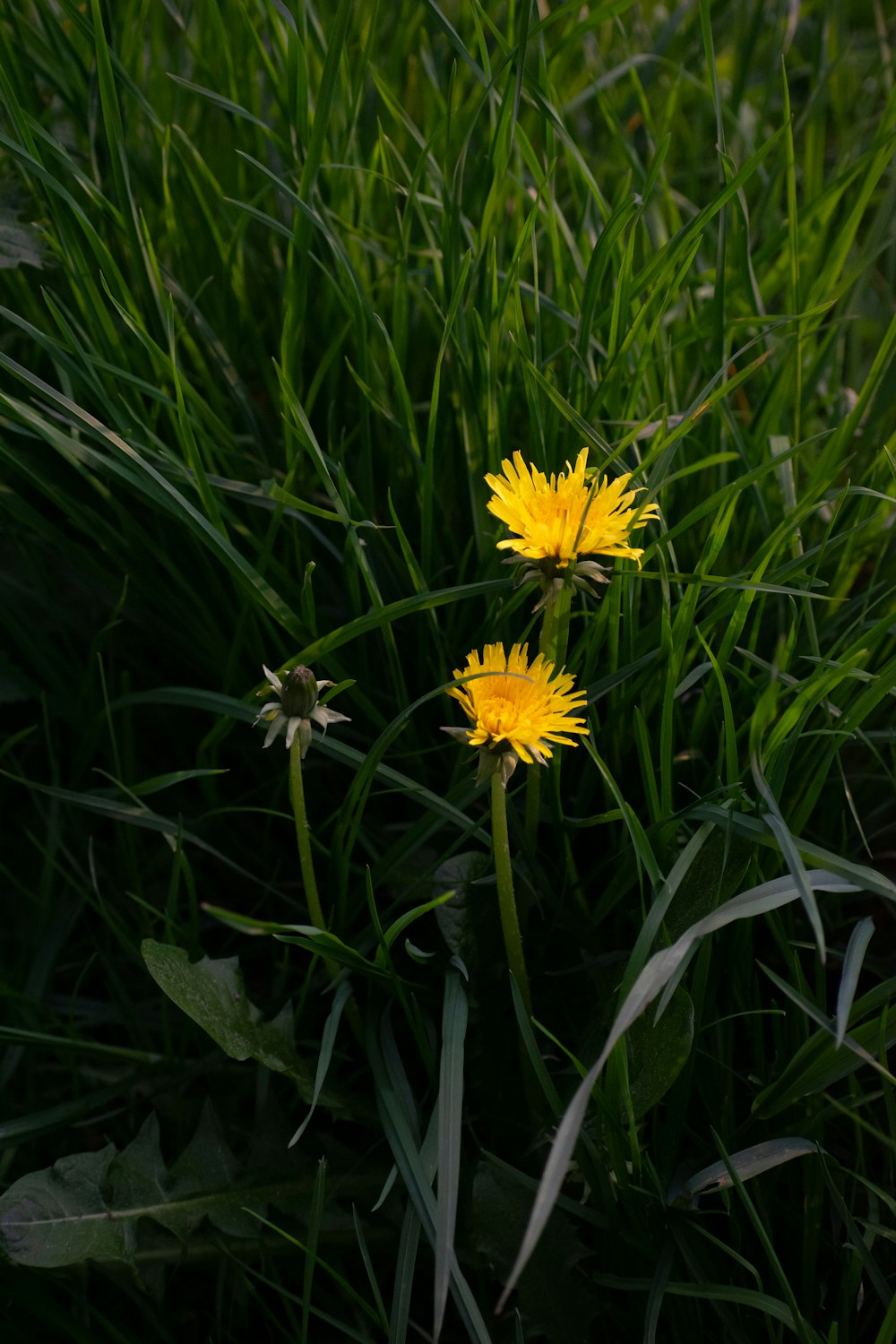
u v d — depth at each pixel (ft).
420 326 1.65
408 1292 1.21
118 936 1.44
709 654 1.24
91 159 1.52
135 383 1.40
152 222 1.64
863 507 1.46
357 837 1.42
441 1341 1.34
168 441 1.54
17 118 1.40
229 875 1.57
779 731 1.25
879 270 1.91
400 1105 1.29
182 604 1.55
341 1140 1.42
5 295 1.60
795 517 1.33
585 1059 1.31
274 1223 1.34
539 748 1.18
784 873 1.31
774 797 1.27
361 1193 1.35
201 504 1.46
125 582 1.47
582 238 1.60
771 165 1.86
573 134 1.83
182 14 1.74
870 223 1.96
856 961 1.16
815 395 1.67
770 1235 1.29
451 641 1.49
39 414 1.45
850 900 1.48
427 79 1.80
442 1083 1.22
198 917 1.52
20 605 1.59
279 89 1.59
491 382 1.43
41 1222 1.25
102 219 1.55
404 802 1.52
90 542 1.61
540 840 1.46
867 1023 1.21
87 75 1.59
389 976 1.31
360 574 1.51
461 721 1.48
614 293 1.43
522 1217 1.26
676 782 1.44
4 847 1.57
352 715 1.53
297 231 1.44
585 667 1.36
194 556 1.55
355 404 1.59
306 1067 1.34
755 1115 1.27
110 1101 1.44
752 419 1.57
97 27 1.39
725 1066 1.28
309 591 1.37
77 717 1.55
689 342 1.55
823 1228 1.33
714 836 1.29
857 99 2.05
